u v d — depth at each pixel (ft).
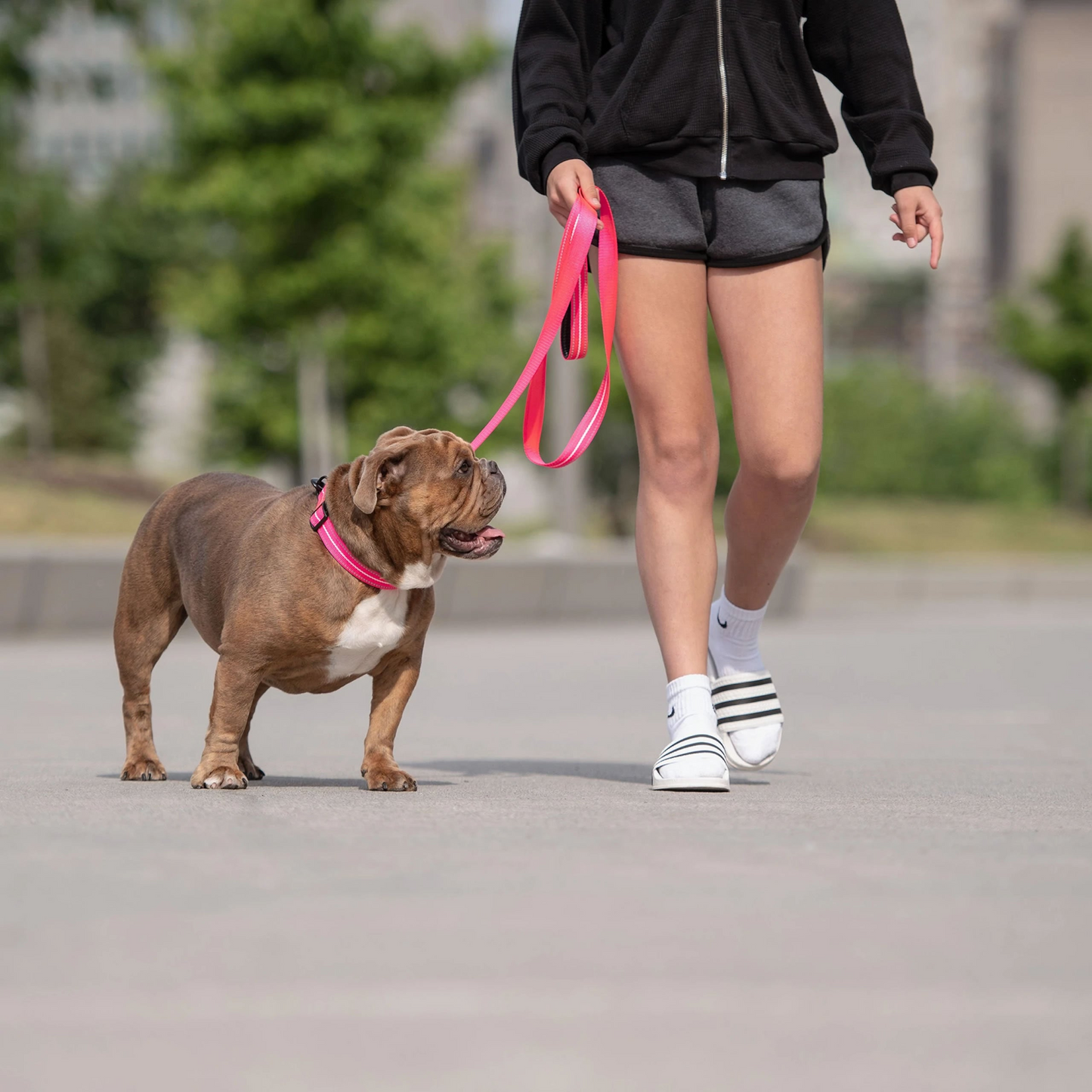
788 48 27.91
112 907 16.81
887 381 270.67
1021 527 213.66
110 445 281.13
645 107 27.30
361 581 26.40
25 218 131.75
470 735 41.29
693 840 21.20
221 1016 12.93
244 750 29.86
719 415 168.96
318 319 137.49
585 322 27.94
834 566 179.73
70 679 60.59
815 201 27.81
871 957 14.92
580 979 14.07
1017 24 567.59
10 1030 12.59
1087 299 237.66
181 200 130.11
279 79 128.47
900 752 36.88
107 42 358.64
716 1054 11.99
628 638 91.86
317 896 17.38
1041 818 24.03
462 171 150.20
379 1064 11.71
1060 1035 12.55
